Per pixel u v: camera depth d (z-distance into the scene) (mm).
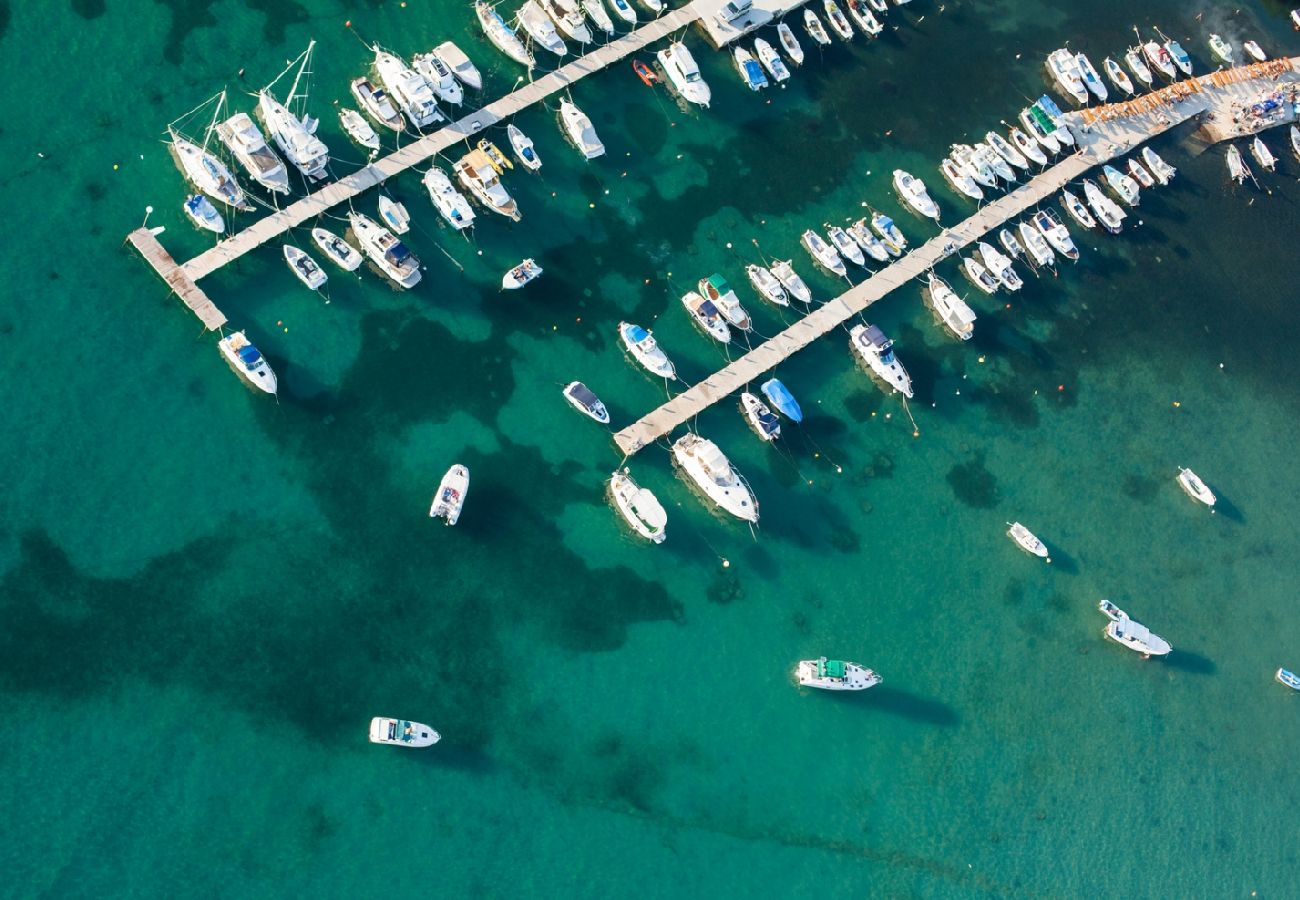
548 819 69938
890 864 73625
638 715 72875
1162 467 88062
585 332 81125
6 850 63594
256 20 84875
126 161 78812
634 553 76125
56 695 66438
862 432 82938
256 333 76000
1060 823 76938
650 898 69812
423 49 87375
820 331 84625
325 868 66500
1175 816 79000
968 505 83125
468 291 80188
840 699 76125
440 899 67312
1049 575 82750
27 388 72375
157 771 66312
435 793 69000
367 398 76125
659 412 79750
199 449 73062
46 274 74938
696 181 87938
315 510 73062
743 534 78312
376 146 82188
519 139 84188
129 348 74312
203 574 70250
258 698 68562
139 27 82562
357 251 79375
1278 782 82000
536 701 71812
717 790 72562
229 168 79812
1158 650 81812
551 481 76688
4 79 79125
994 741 77750
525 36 89250
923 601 79875
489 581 73562
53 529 69500
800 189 89750
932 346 86875
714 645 75438
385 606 71750
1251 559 87250
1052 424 87000
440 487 74312
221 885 65188
